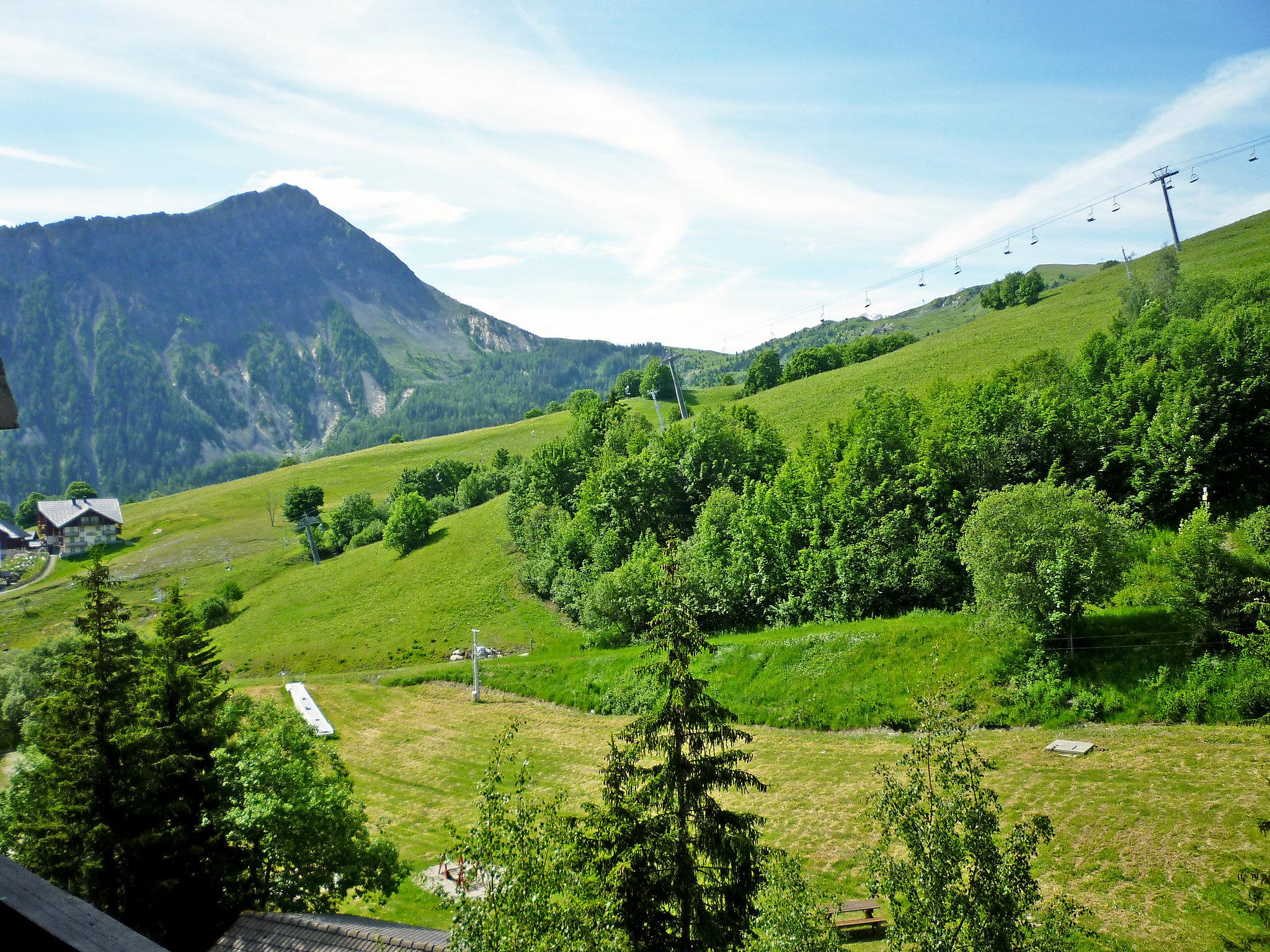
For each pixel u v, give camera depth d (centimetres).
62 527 16962
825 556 5859
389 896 3578
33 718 5034
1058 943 1510
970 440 6056
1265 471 5072
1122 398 5847
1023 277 16625
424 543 11744
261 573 13388
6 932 301
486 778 1795
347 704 6962
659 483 8744
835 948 1739
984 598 4394
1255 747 3328
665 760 2112
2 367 411
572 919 1625
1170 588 4219
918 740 1711
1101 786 3284
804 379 15338
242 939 2508
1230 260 10969
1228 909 2428
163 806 3156
